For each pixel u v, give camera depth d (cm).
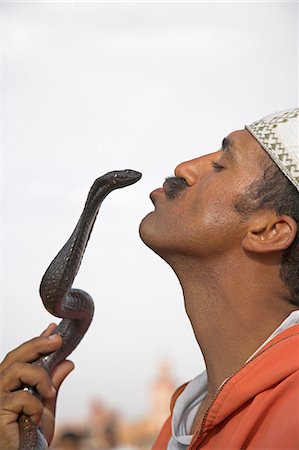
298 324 170
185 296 185
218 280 179
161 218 184
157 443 201
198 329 184
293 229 173
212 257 179
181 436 183
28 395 179
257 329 177
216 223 176
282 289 176
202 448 169
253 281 177
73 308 191
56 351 194
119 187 186
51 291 183
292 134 178
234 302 178
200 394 193
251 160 179
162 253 185
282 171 175
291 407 156
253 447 157
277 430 154
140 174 186
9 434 177
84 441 553
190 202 181
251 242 175
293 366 162
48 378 185
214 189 179
